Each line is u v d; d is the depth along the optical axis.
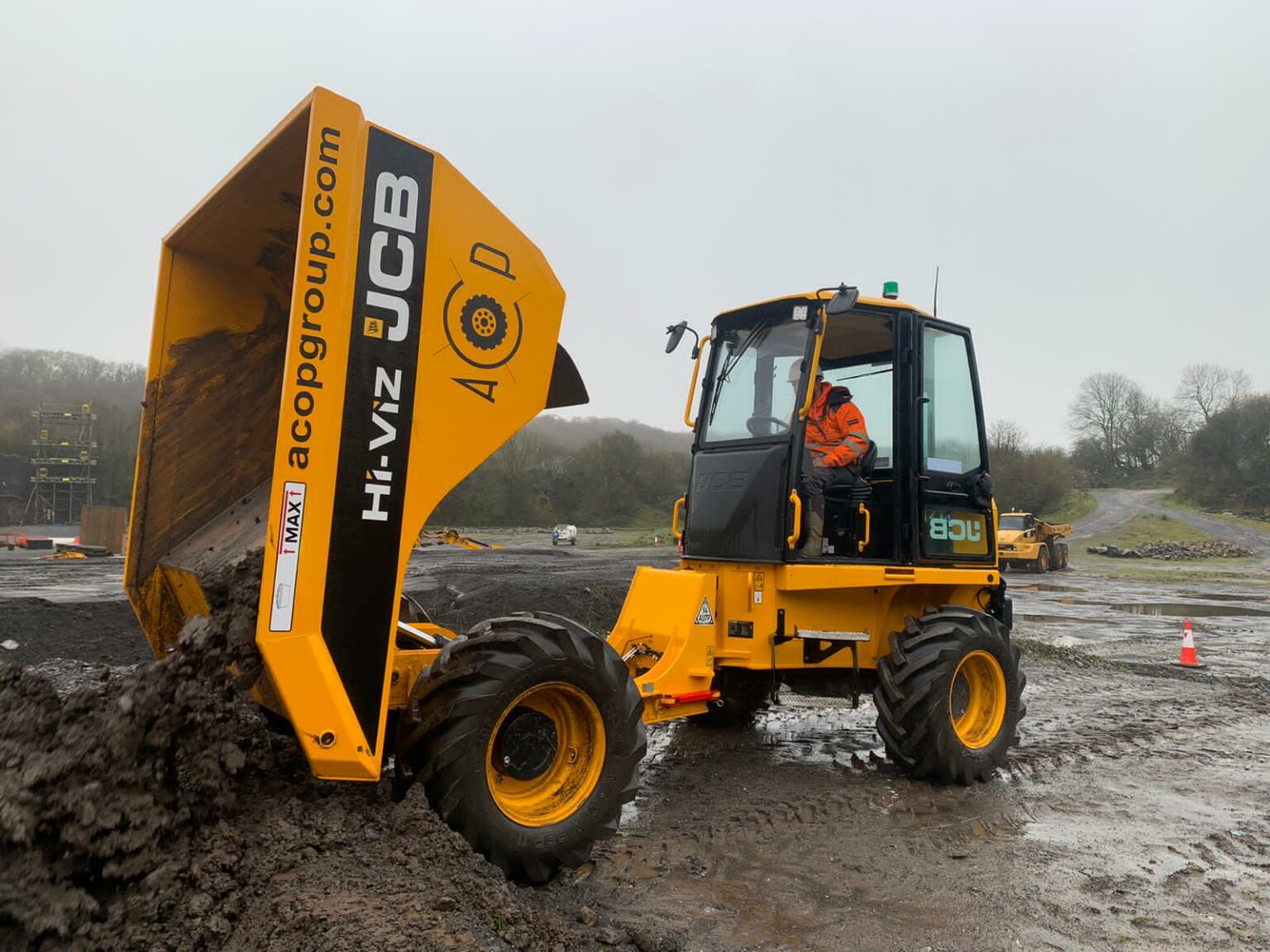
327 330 2.79
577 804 3.38
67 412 48.38
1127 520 54.28
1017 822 4.36
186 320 3.72
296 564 2.71
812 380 4.77
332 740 2.76
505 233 3.36
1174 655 10.84
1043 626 13.87
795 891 3.46
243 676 2.71
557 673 3.29
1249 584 24.34
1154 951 3.01
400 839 2.88
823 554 5.00
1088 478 77.88
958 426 5.53
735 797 4.68
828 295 4.79
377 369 2.92
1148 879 3.65
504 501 50.91
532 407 3.44
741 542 4.90
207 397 3.78
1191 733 6.51
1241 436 60.19
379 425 2.92
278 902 2.43
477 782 3.09
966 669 5.15
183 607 3.57
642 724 3.62
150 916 2.38
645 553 28.50
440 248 3.12
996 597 5.80
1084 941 3.07
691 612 4.66
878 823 4.30
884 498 5.35
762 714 6.70
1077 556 38.38
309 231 2.76
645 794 4.71
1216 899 3.46
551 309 3.50
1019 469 61.88
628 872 3.61
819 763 5.39
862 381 5.57
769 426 5.01
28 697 2.62
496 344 3.30
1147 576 27.61
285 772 3.21
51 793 2.39
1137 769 5.45
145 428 3.61
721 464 5.13
